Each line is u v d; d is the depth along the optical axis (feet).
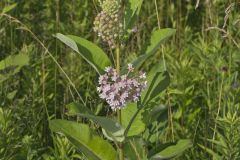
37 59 19.76
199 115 17.56
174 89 17.33
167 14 24.17
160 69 13.62
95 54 12.97
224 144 14.69
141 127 13.47
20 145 15.89
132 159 13.87
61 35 12.91
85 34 21.99
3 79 17.98
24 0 23.54
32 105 18.01
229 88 16.69
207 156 16.39
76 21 22.27
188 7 23.72
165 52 20.15
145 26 23.71
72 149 15.58
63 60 20.57
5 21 22.25
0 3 22.59
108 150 13.29
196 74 18.21
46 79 19.25
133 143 13.94
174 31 12.85
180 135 17.04
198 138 17.12
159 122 14.66
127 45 20.74
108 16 12.55
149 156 13.47
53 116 17.60
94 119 12.60
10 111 16.10
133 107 13.37
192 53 20.18
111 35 12.66
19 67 18.07
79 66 20.25
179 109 17.43
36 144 16.81
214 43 18.57
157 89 13.03
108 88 12.40
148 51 12.89
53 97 19.42
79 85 19.54
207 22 21.54
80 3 23.00
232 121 14.60
